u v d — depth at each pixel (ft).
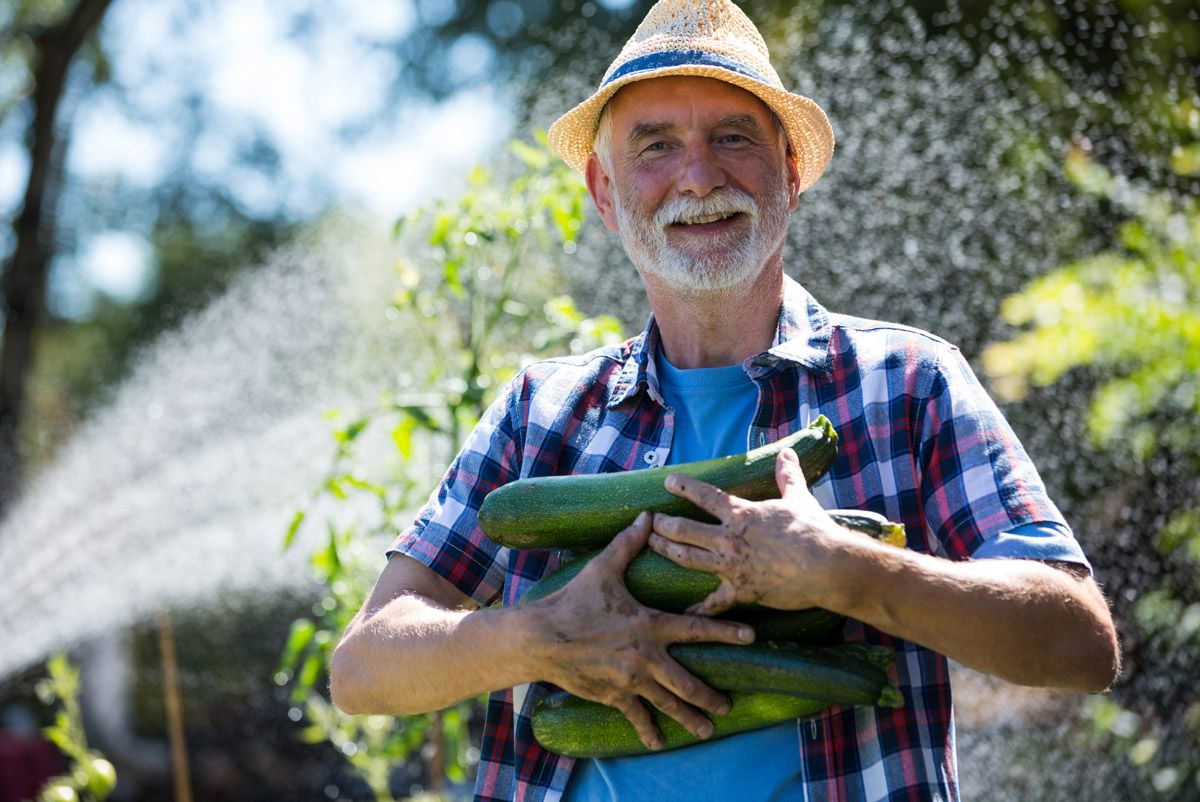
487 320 12.12
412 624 7.22
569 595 6.65
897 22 19.89
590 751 7.05
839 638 7.06
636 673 6.52
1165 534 16.43
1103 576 16.97
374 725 13.38
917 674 7.05
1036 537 6.81
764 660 6.49
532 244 15.61
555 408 8.09
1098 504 17.22
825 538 6.28
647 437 7.89
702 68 7.91
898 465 7.31
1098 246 18.07
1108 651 6.63
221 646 25.02
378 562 12.66
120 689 26.71
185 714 26.63
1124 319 15.33
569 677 6.64
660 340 8.32
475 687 6.92
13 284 36.04
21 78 45.68
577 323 12.19
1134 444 16.49
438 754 13.08
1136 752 15.62
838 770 6.91
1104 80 17.89
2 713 26.32
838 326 7.86
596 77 20.45
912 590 6.27
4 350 35.76
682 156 7.97
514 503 7.03
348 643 7.47
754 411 7.76
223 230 60.18
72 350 59.21
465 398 11.81
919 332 7.70
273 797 25.95
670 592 6.57
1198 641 16.42
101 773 13.17
